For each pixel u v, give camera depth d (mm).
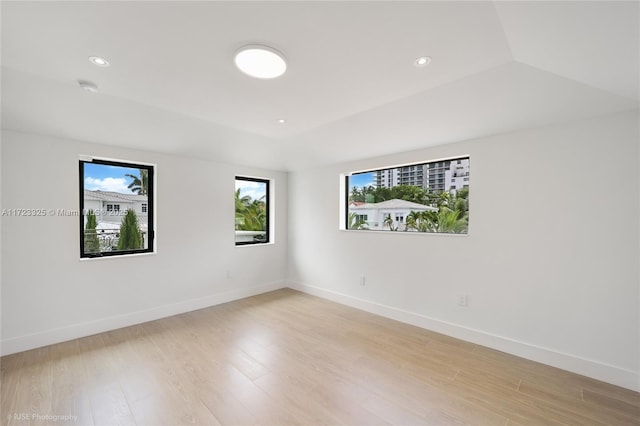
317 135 3215
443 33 1412
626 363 2057
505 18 1269
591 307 2197
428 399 1939
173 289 3543
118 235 3230
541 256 2422
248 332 3023
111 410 1804
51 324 2709
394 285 3439
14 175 2531
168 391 2004
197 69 1797
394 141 3082
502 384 2107
